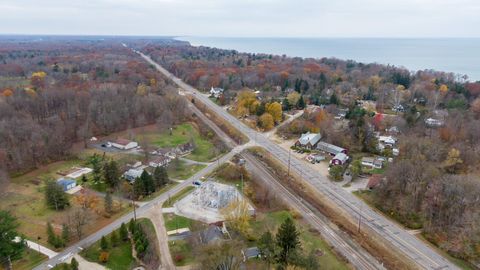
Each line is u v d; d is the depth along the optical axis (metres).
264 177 100.62
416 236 74.75
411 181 84.00
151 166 105.56
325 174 103.38
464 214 73.44
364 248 70.25
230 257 59.09
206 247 60.25
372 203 87.06
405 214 80.44
